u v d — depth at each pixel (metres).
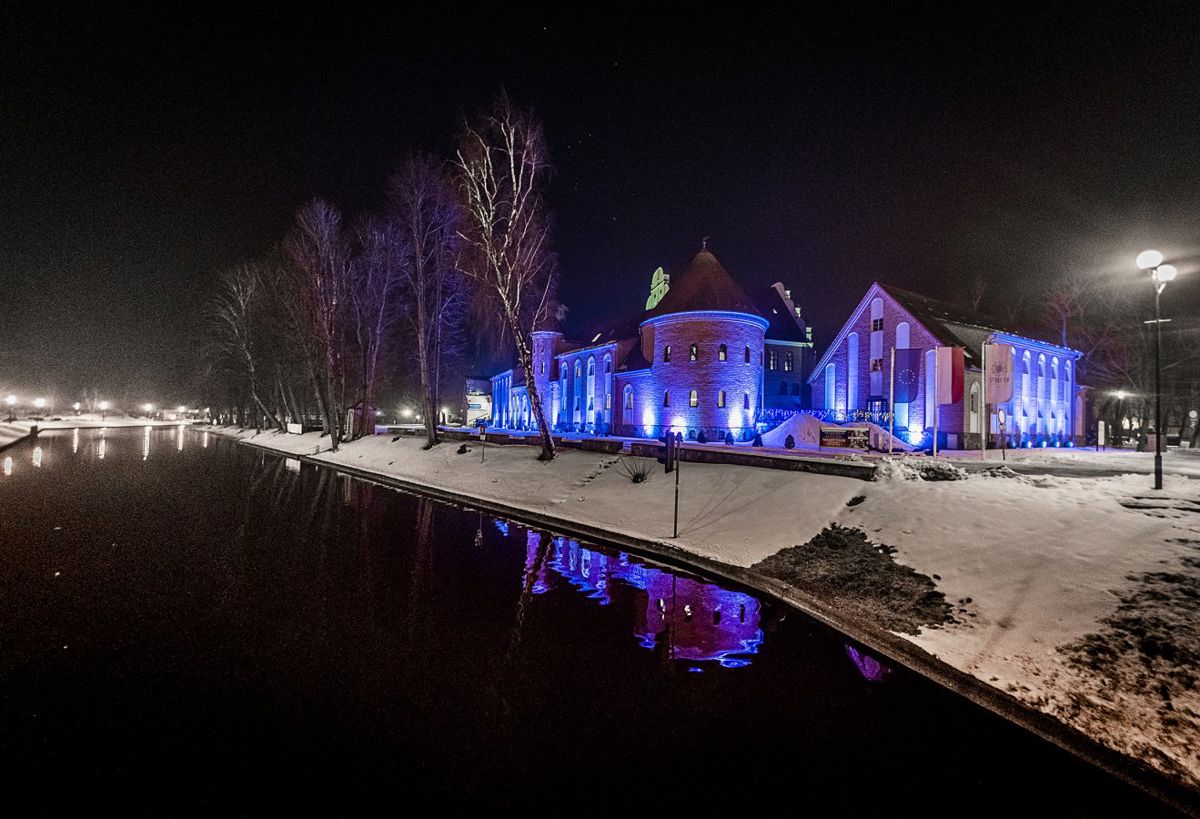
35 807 4.14
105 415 113.75
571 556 12.42
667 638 7.84
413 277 35.31
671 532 14.16
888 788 4.68
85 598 8.84
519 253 25.31
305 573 10.62
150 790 4.37
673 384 38.03
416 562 11.59
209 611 8.45
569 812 4.23
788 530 12.96
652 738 5.34
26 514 15.66
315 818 4.08
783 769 4.92
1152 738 5.52
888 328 34.44
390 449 34.84
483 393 86.44
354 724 5.43
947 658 7.18
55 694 5.85
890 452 23.84
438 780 4.59
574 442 26.80
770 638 7.96
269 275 45.34
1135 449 37.12
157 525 14.70
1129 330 37.62
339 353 43.69
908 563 10.12
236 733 5.21
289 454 41.84
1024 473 15.53
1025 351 37.56
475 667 6.79
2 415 91.44
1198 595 7.36
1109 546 9.09
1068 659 6.83
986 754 5.26
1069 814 4.48
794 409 42.22
